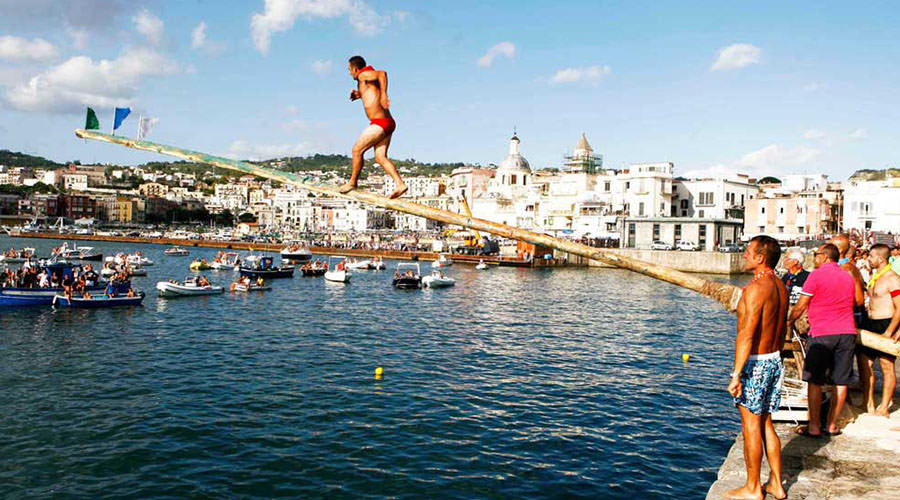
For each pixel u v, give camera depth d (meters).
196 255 127.25
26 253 102.81
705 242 102.31
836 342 9.09
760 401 7.05
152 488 16.45
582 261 109.06
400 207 7.33
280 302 55.97
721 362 31.83
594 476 17.39
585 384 27.11
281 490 16.41
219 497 15.99
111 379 27.33
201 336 38.31
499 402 24.30
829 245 9.55
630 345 36.41
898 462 8.28
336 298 59.94
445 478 17.19
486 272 96.56
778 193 126.44
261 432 20.61
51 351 33.31
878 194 102.12
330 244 146.88
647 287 73.81
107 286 50.91
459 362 31.36
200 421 21.62
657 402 24.42
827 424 9.40
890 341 9.05
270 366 30.08
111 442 19.59
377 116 7.06
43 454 18.59
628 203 132.00
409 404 23.89
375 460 18.39
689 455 18.95
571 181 142.88
